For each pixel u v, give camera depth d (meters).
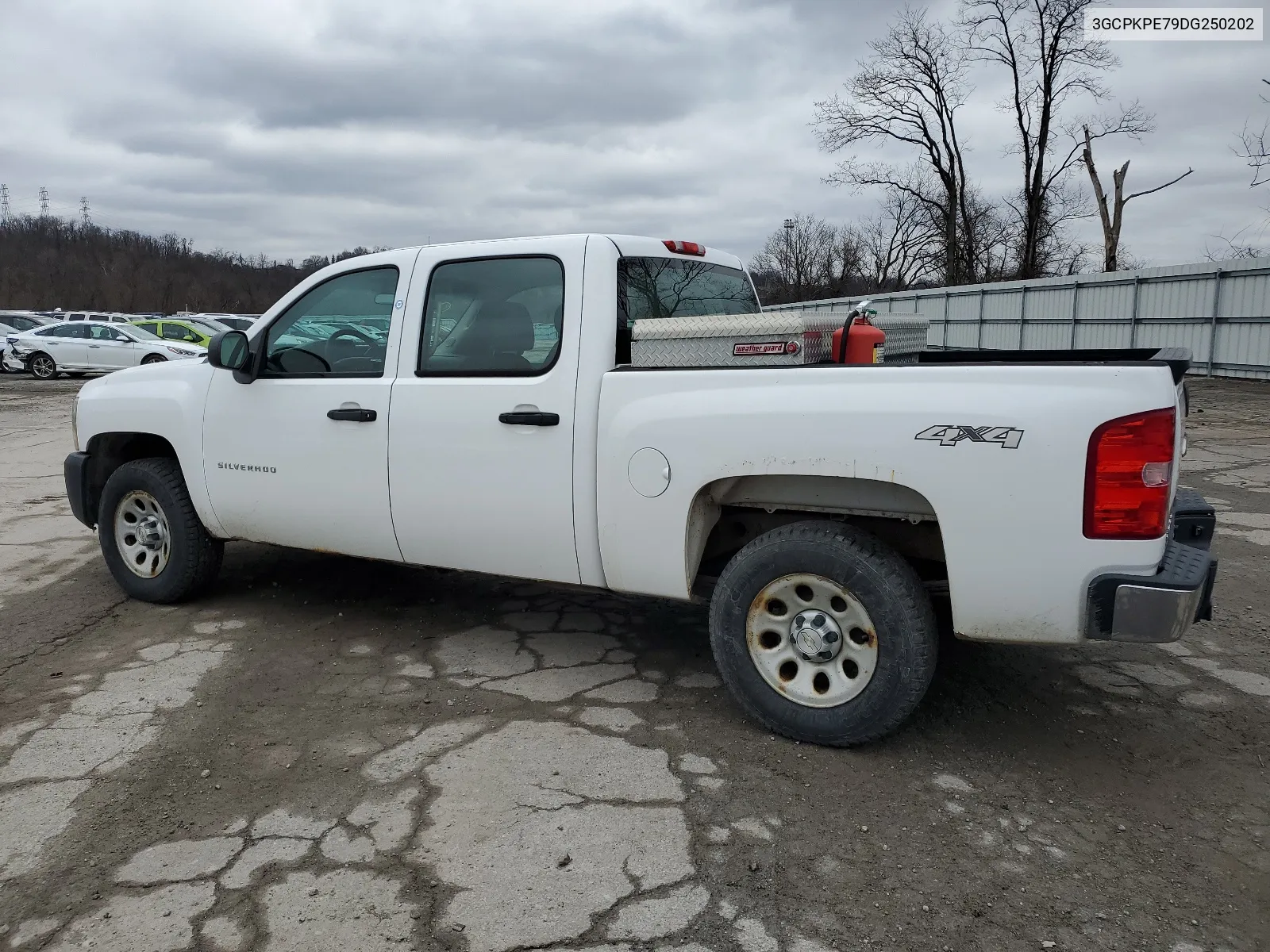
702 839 2.69
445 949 2.23
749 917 2.34
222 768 3.12
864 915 2.36
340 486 4.11
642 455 3.34
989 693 3.74
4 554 6.01
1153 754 3.23
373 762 3.16
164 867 2.56
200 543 4.73
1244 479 8.53
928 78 33.75
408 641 4.36
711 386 3.25
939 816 2.82
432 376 3.86
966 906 2.39
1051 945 2.24
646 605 4.90
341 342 4.17
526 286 3.70
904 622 3.02
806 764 3.14
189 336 25.27
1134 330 20.61
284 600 4.98
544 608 4.83
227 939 2.27
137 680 3.89
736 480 3.37
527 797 2.92
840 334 3.48
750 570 3.25
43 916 2.36
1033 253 33.59
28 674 3.95
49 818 2.82
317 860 2.59
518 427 3.62
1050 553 2.79
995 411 2.81
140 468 4.77
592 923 2.32
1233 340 18.20
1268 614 4.73
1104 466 2.72
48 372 23.98
